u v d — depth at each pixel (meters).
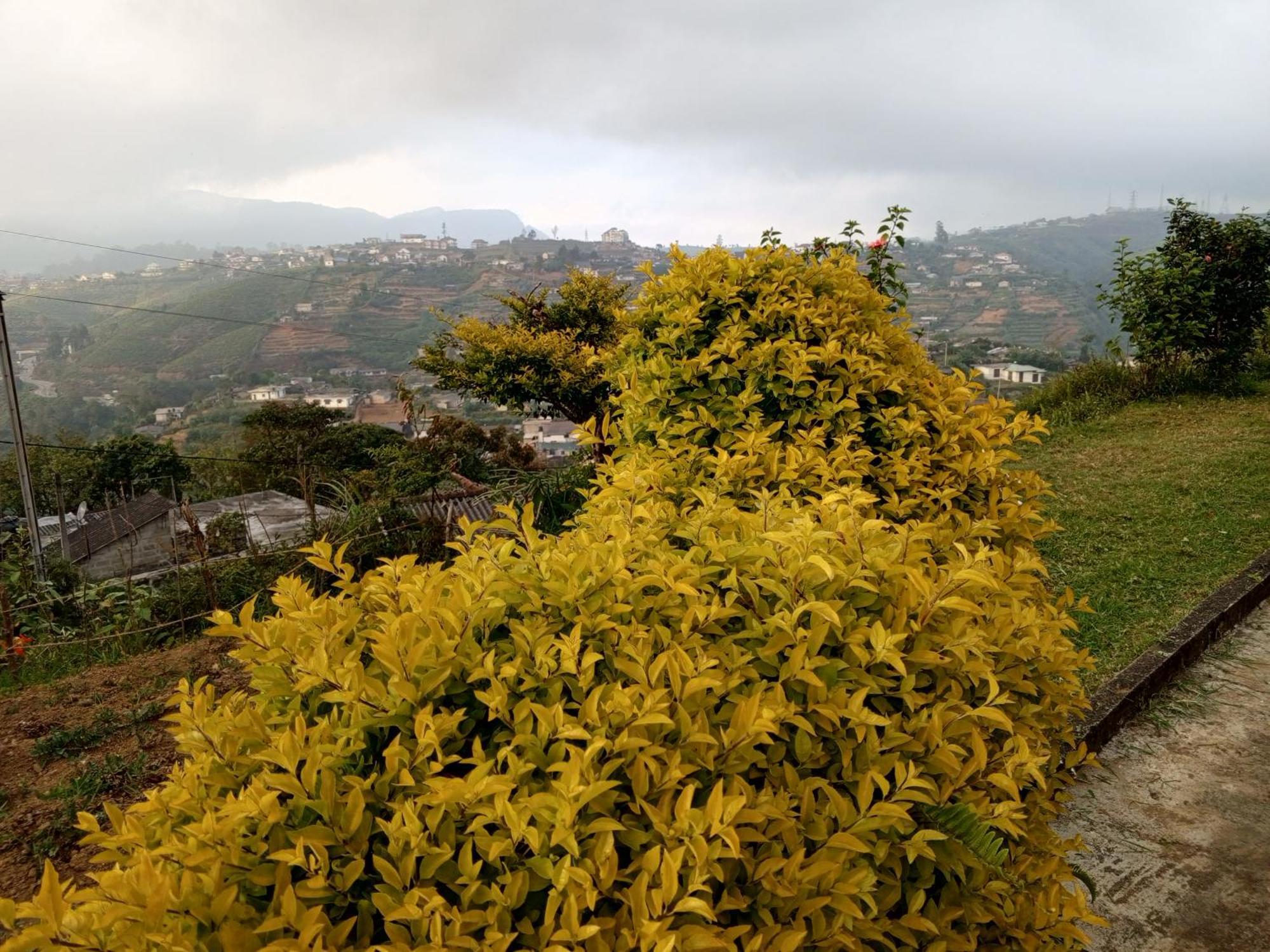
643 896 1.35
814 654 1.84
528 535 2.22
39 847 3.20
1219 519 6.08
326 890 1.39
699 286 3.66
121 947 1.28
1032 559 2.69
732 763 1.64
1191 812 3.21
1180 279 9.86
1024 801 2.34
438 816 1.44
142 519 23.78
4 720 4.26
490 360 19.31
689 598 2.01
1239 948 2.57
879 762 1.76
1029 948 1.95
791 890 1.49
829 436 3.35
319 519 8.21
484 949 1.28
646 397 3.62
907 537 2.21
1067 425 9.63
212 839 1.44
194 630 6.61
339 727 1.69
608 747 1.57
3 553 11.32
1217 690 4.04
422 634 1.85
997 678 2.19
